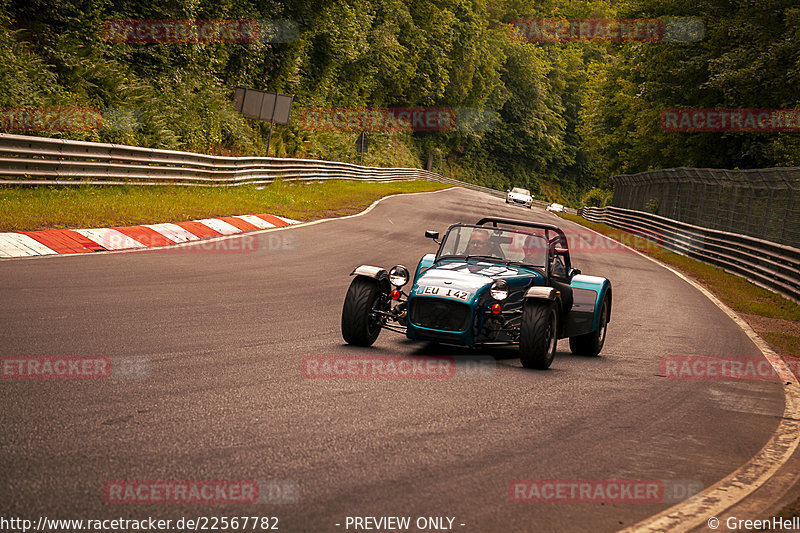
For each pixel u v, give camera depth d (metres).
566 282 16.55
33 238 23.36
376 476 7.54
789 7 58.47
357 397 10.58
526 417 10.35
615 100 96.00
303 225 39.75
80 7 49.97
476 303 13.65
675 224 56.06
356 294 14.40
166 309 16.12
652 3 69.31
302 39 86.81
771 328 23.64
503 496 7.32
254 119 70.12
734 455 9.62
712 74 61.59
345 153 99.38
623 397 12.28
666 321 22.88
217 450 7.91
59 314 14.38
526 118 196.25
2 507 6.14
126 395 9.58
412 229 45.03
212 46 67.31
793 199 35.69
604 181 124.00
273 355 12.88
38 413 8.53
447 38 152.50
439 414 10.07
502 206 89.69
